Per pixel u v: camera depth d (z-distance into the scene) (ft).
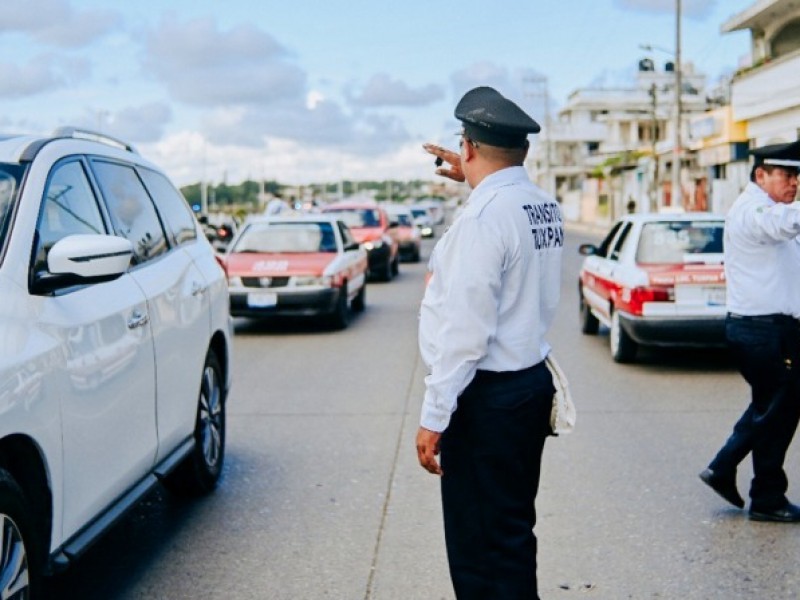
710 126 143.02
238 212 193.16
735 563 16.07
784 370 17.40
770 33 126.72
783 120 118.73
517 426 11.23
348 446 24.38
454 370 10.82
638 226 36.09
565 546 17.02
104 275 12.91
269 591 15.23
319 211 80.64
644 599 14.70
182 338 17.79
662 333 32.83
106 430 13.88
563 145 304.30
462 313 10.75
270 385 33.06
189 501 19.97
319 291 45.73
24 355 11.57
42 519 12.26
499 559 11.33
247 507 19.52
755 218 17.01
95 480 13.56
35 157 14.17
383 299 62.64
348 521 18.57
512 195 11.14
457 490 11.46
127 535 17.93
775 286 17.35
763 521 18.13
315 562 16.44
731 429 25.38
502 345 11.18
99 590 15.33
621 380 32.63
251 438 25.38
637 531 17.72
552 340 42.01
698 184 155.63
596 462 22.38
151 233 17.88
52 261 12.48
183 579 15.75
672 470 21.63
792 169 17.29
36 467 11.96
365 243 74.74
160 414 16.44
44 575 12.25
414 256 99.91
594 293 40.19
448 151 12.63
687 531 17.69
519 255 11.02
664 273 33.14
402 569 16.08
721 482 18.43
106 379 13.85
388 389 31.96
